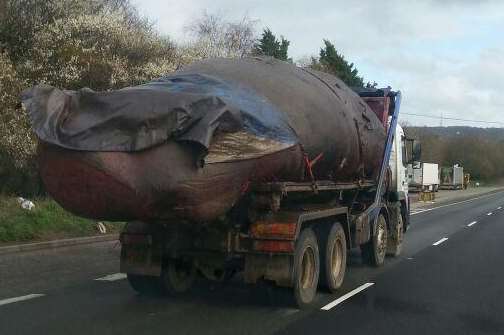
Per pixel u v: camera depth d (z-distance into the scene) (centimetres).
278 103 835
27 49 2017
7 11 2003
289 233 786
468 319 799
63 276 1067
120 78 2080
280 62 976
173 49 2653
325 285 928
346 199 1108
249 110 737
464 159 10931
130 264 848
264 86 850
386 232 1293
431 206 3950
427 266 1264
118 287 970
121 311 805
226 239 805
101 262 1230
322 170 927
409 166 1609
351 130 1004
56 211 1669
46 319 755
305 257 852
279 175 788
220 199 698
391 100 1389
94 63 2033
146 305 842
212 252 828
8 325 724
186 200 673
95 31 2205
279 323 753
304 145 829
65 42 2025
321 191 921
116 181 655
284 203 855
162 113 654
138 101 670
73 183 673
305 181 864
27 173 1792
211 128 652
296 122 831
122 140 653
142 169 655
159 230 827
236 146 694
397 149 1406
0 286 970
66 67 1948
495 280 1101
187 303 859
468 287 1028
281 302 855
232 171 692
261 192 767
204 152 651
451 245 1672
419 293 969
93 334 688
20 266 1167
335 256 964
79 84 2011
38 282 1008
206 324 742
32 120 675
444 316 812
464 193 6550
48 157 673
